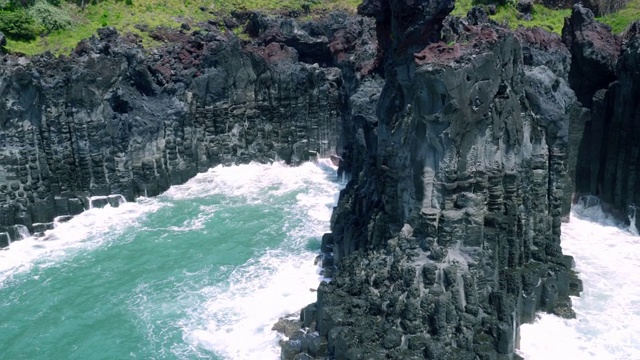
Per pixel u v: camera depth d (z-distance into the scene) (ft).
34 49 257.75
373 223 149.07
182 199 239.50
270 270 184.55
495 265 134.72
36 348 155.74
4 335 161.07
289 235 207.72
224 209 230.07
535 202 151.12
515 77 138.72
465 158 131.23
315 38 294.25
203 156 262.26
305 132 269.64
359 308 136.98
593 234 197.47
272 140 269.85
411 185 137.18
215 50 257.75
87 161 227.40
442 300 126.93
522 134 141.79
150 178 240.94
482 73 128.36
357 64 241.76
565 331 144.36
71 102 221.46
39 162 216.74
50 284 183.73
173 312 166.71
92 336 159.02
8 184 210.79
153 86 249.34
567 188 202.39
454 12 297.12
